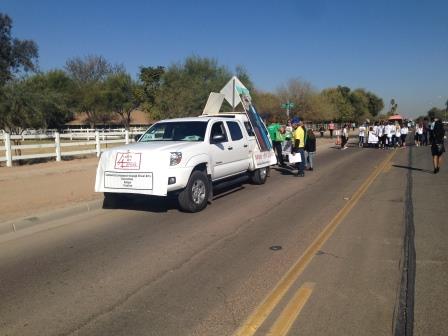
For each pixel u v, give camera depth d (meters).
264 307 4.85
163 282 5.66
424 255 6.53
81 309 4.93
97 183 9.88
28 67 44.50
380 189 12.55
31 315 4.80
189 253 6.83
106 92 66.69
